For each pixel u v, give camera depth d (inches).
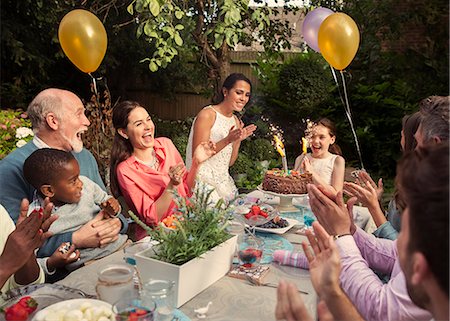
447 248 25.9
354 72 303.4
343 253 50.8
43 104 83.7
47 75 331.9
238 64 345.4
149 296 46.0
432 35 302.7
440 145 28.6
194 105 366.6
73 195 72.1
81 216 74.0
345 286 49.3
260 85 319.9
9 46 295.6
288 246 71.8
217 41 173.3
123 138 96.0
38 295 51.5
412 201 27.5
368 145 281.4
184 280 52.2
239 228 67.1
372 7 294.8
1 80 306.0
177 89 365.7
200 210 59.2
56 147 86.4
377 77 299.6
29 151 81.8
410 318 44.2
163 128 304.5
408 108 277.1
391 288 46.5
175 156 105.7
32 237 50.4
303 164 105.0
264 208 86.5
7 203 74.7
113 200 73.5
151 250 56.1
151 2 153.3
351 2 290.5
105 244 72.7
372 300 46.9
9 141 163.9
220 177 119.6
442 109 60.7
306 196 96.2
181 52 308.3
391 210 81.0
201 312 50.4
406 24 312.0
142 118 94.0
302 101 289.9
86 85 346.9
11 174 76.6
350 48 121.3
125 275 48.0
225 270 60.2
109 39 317.4
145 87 366.9
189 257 54.1
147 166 94.1
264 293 55.6
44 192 70.7
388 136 280.7
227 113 124.3
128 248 62.9
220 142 112.8
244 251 60.8
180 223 57.1
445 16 297.7
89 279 58.7
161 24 169.3
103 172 144.1
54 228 70.9
